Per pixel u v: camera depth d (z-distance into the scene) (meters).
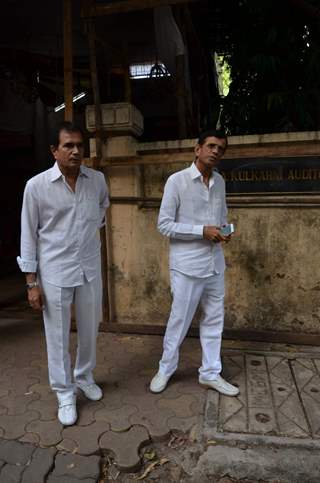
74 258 2.33
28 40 5.09
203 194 2.50
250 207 3.35
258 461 2.13
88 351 2.57
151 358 3.21
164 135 6.26
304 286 3.36
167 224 2.51
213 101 5.32
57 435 2.31
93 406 2.57
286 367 3.01
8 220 7.00
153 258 3.57
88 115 3.48
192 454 2.22
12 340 3.58
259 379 2.84
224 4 5.12
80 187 2.31
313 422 2.37
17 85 5.46
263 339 3.41
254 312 3.47
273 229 3.34
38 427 2.38
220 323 2.70
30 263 2.29
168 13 3.74
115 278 3.67
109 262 3.66
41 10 4.38
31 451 2.20
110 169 3.53
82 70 5.38
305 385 2.76
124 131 3.45
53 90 5.68
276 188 3.30
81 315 2.47
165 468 2.18
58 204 2.24
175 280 2.59
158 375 2.75
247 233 3.39
